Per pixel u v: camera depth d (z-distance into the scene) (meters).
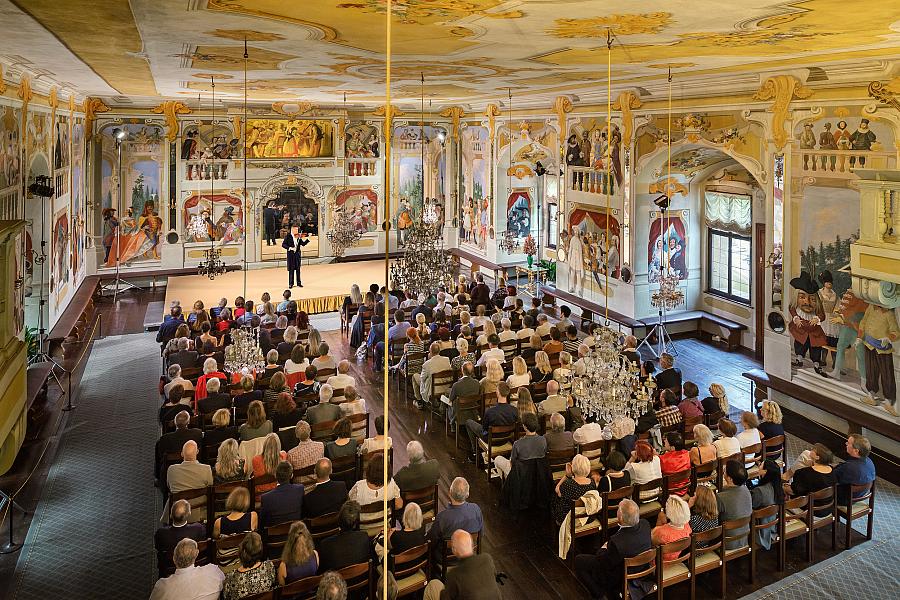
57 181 19.81
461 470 12.59
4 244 9.35
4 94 13.77
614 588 8.36
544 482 10.59
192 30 9.04
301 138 28.89
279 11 7.61
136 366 18.42
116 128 25.84
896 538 10.34
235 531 8.21
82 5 7.39
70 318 19.59
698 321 21.30
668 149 18.20
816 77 13.30
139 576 9.44
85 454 13.21
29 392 14.07
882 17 7.72
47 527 10.64
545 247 27.95
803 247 14.02
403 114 30.11
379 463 8.87
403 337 17.44
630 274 20.23
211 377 13.33
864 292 11.09
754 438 10.85
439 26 8.54
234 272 27.88
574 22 8.17
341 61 12.41
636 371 10.44
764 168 15.24
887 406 12.48
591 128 21.34
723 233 20.55
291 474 8.85
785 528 9.55
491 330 15.58
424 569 8.46
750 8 7.21
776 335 14.87
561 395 12.59
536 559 9.86
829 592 9.07
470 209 30.05
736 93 15.62
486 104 27.00
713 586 9.16
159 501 11.49
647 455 9.91
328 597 6.16
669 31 8.78
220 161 27.91
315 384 14.13
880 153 12.27
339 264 29.52
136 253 27.05
